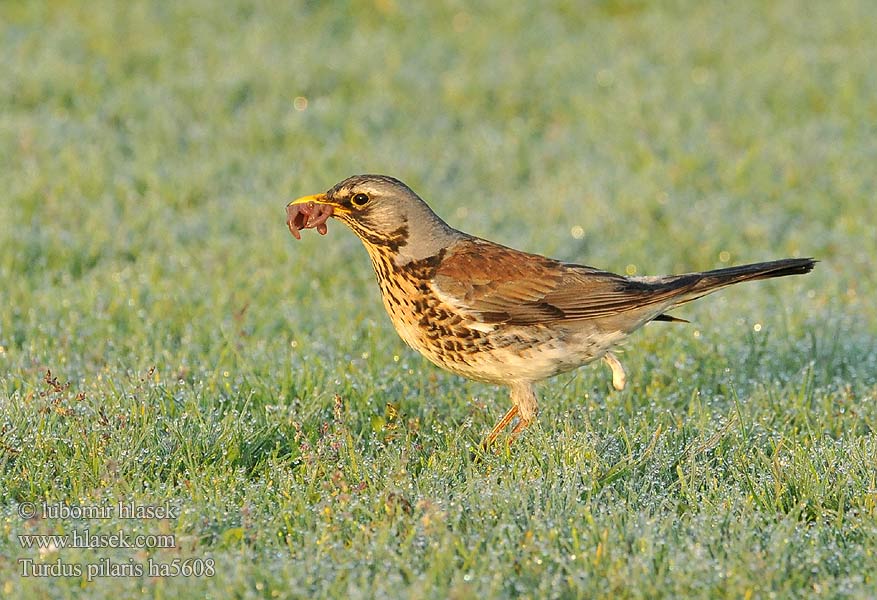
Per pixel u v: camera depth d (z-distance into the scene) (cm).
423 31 2842
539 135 2242
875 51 2642
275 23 2838
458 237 1062
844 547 823
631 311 1039
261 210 1748
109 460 903
